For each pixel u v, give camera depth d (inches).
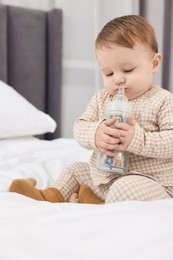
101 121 34.7
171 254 17.6
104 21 93.9
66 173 40.9
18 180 35.1
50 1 89.0
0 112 66.0
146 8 95.8
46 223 21.8
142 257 17.3
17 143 65.0
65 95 91.3
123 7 94.9
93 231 20.1
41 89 86.1
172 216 21.6
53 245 19.2
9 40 81.5
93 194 38.1
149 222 20.6
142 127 36.7
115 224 20.6
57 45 85.3
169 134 34.5
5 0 83.4
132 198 30.1
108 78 37.4
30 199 28.9
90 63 93.2
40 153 59.4
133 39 35.7
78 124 39.4
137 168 36.1
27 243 19.5
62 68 89.6
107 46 36.2
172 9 91.8
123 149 32.9
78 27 91.3
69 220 21.8
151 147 33.4
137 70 36.4
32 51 83.9
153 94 37.9
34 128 69.2
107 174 36.5
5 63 80.4
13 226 21.5
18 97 71.6
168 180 36.0
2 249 19.0
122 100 33.5
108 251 18.0
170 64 91.6
